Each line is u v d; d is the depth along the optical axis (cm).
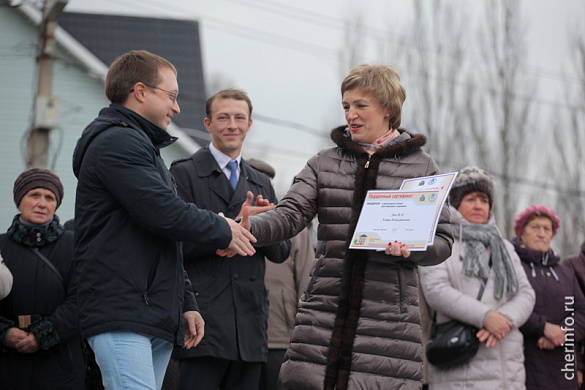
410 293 364
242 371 483
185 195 498
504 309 534
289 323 583
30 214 498
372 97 379
